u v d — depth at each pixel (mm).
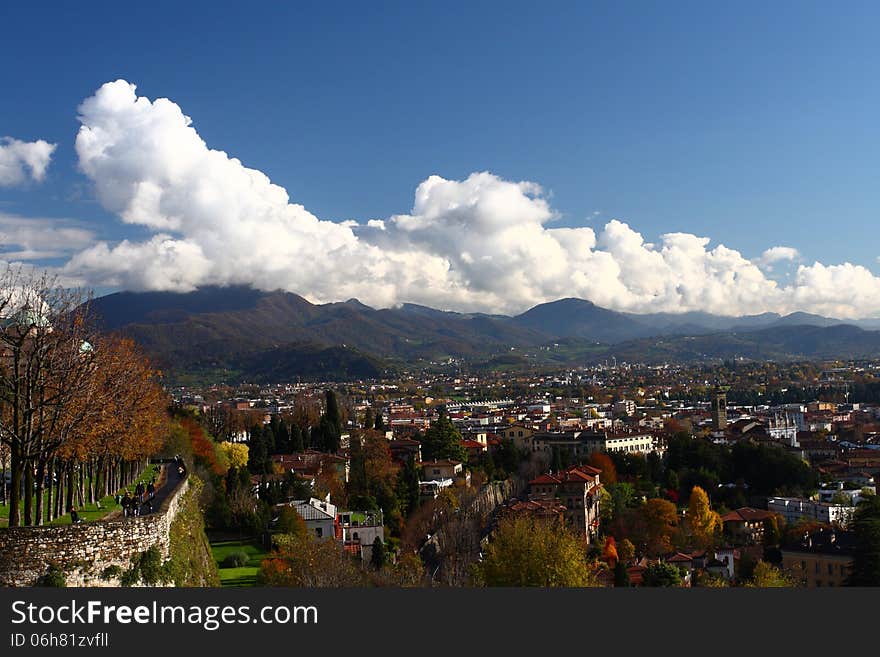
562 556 83500
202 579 60281
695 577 121250
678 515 167875
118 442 77500
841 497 176125
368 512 141000
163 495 67312
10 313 56125
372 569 104375
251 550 108750
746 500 195250
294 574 86250
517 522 89312
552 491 164750
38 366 54562
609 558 136625
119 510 73875
